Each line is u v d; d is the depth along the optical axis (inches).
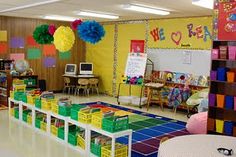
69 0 211.6
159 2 214.4
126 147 161.9
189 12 264.8
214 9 179.0
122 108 309.4
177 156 103.1
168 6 232.7
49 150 178.1
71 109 184.2
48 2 225.5
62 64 400.2
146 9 250.7
